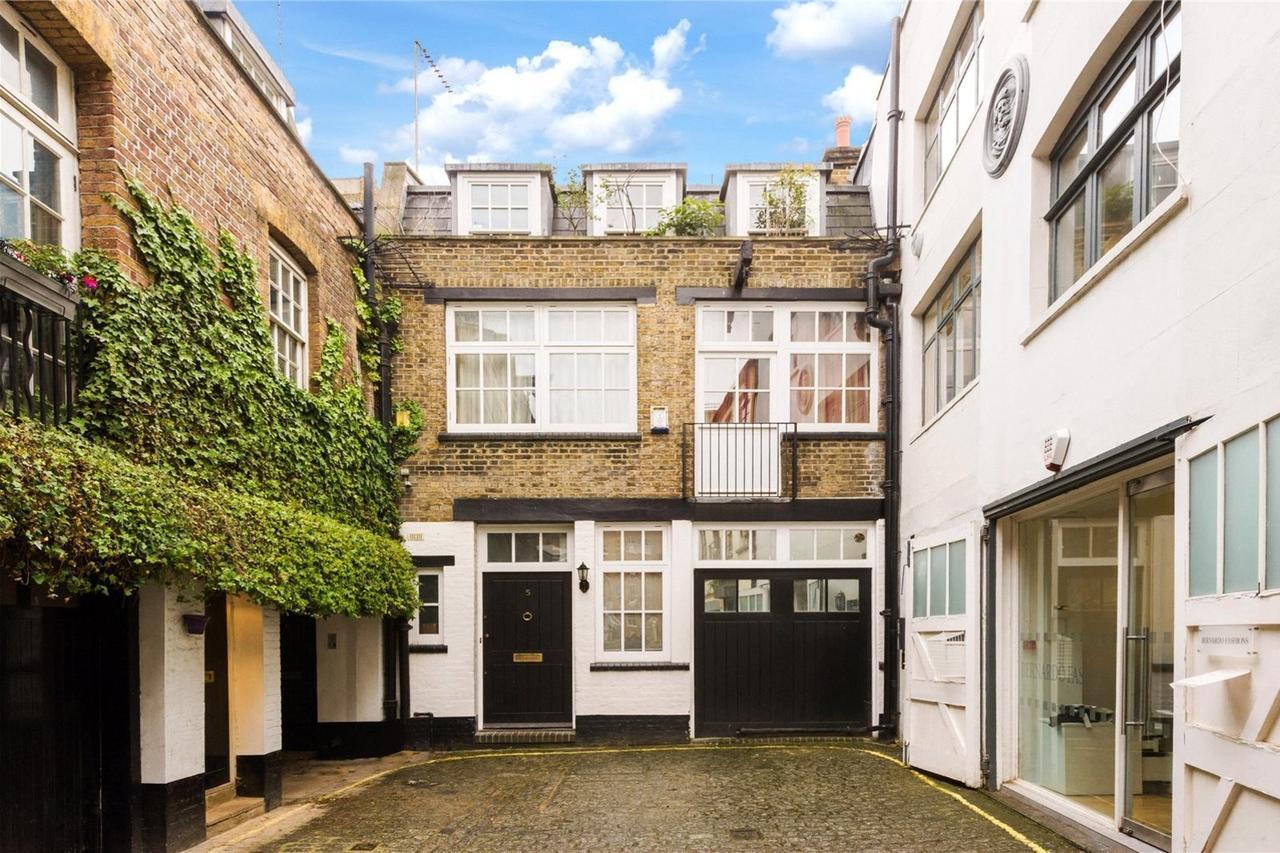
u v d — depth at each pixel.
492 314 10.21
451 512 9.84
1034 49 6.08
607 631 9.88
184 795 5.40
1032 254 6.05
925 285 8.88
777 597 9.89
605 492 9.91
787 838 5.54
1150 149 4.75
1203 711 3.89
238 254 6.41
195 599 5.35
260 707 6.69
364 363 9.52
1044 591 6.39
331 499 7.98
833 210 11.38
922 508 8.80
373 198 9.87
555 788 7.25
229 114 6.51
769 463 9.92
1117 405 4.78
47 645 4.78
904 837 5.46
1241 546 3.62
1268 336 3.43
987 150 6.86
